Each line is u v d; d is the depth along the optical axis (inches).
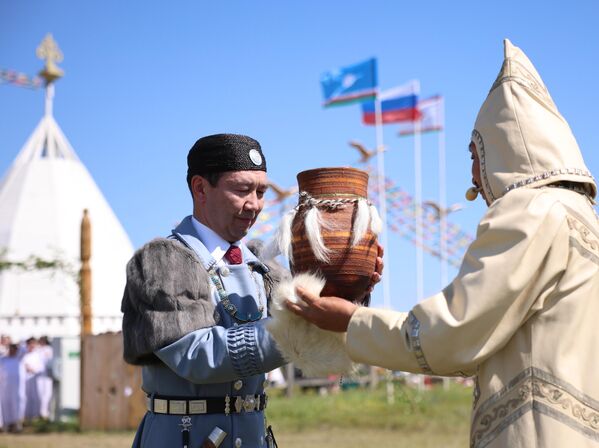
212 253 122.3
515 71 100.7
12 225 1219.2
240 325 118.8
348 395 581.3
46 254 1177.4
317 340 103.0
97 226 1263.5
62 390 525.3
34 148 1382.9
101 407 463.8
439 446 364.5
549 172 96.2
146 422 121.2
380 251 113.5
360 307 100.7
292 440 402.3
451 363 92.8
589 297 92.4
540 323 92.0
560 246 92.1
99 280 1187.9
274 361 109.4
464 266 95.3
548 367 90.1
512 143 97.9
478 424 93.7
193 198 126.0
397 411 495.2
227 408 117.8
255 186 122.1
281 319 103.0
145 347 113.2
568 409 88.6
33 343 577.3
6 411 504.7
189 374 110.7
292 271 110.2
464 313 91.2
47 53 1464.1
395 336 95.9
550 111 100.3
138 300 115.3
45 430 491.2
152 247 117.1
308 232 105.3
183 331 112.0
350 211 107.0
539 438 88.3
